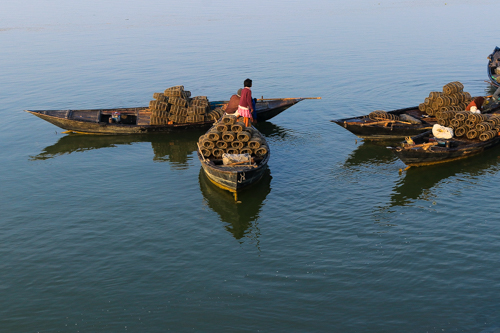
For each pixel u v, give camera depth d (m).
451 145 17.70
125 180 17.03
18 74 34.00
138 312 9.99
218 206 14.81
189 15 72.88
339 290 10.46
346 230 12.97
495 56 31.56
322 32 50.94
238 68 34.59
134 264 11.73
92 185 16.58
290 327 9.43
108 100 27.53
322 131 21.83
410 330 9.20
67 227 13.59
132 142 21.39
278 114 24.70
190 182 16.78
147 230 13.38
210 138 15.99
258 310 9.95
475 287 10.32
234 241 12.74
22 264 11.77
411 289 10.38
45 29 58.44
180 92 22.50
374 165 17.59
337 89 28.39
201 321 9.68
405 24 55.34
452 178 16.06
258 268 11.45
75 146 20.83
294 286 10.68
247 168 14.95
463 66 32.75
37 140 21.59
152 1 106.56
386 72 31.83
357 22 58.69
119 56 40.12
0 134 22.36
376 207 14.20
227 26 58.31
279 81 30.62
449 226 12.88
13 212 14.52
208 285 10.84
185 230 13.39
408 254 11.66
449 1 84.44
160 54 40.69
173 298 10.41
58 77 32.97
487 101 22.00
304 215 13.96
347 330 9.29
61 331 9.49
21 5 97.38
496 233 12.38
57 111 22.02
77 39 49.94
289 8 80.75
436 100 19.97
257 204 14.79
